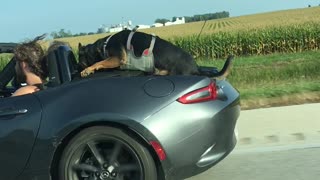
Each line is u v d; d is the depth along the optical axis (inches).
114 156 159.6
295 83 416.5
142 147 156.4
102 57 179.5
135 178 159.9
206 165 160.2
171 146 154.9
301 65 570.6
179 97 157.6
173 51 174.9
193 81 161.6
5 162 164.2
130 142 156.3
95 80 163.9
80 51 184.7
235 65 690.2
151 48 173.2
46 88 174.9
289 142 242.8
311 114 297.3
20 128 161.2
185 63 175.0
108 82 161.9
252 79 490.9
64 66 175.6
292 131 263.0
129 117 153.5
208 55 994.1
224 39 982.4
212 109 160.9
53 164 161.3
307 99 344.5
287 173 197.3
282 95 356.8
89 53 181.2
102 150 161.2
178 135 155.4
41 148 159.3
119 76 166.6
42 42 190.9
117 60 172.9
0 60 707.4
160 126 154.2
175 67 174.2
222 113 163.5
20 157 161.9
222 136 164.7
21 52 183.9
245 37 970.7
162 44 176.1
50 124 158.6
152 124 153.7
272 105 338.3
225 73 184.5
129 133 156.3
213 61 877.2
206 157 160.4
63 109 159.0
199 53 1002.7
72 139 158.9
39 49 187.2
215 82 169.6
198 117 157.8
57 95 163.5
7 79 203.5
